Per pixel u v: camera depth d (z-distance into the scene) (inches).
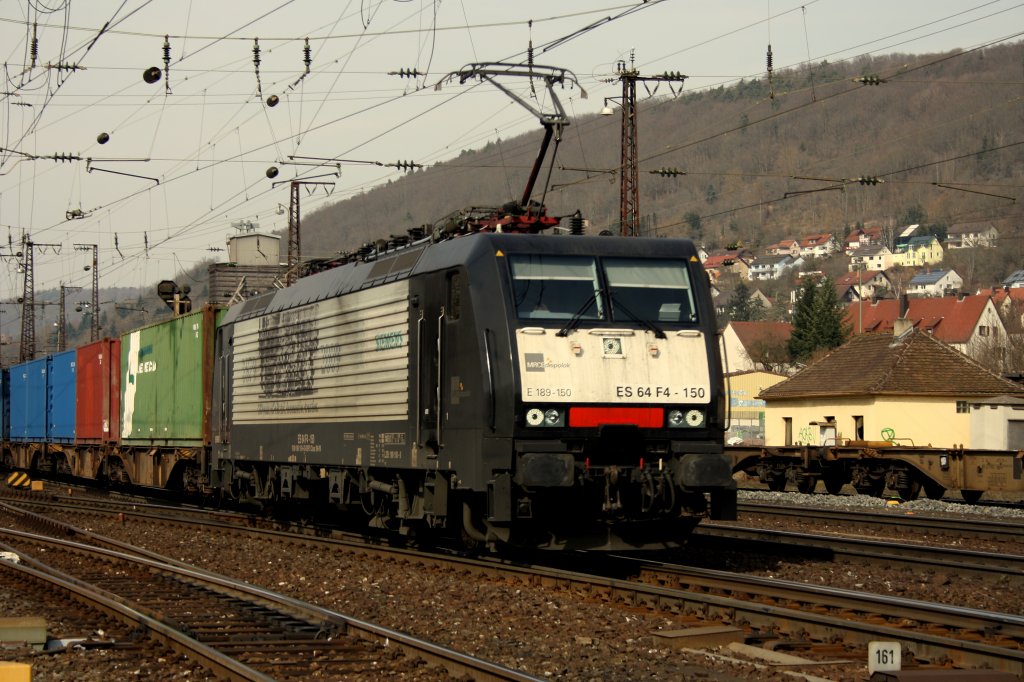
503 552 668.1
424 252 642.2
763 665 379.9
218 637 427.8
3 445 2023.9
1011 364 3085.6
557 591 530.6
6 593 548.4
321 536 840.3
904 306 3085.6
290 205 2103.8
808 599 480.4
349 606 508.4
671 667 378.6
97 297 2925.7
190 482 1164.5
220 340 996.6
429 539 729.0
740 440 2642.7
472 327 571.8
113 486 1546.5
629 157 1519.4
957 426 1775.3
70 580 559.5
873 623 439.5
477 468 564.7
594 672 370.0
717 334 593.3
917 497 1400.1
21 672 313.3
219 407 989.2
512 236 581.9
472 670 360.2
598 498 571.2
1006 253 7618.1
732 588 516.7
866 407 1824.6
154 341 1258.0
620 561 614.9
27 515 979.9
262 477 917.2
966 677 322.3
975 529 813.9
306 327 794.2
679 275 597.0
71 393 1606.8
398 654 392.5
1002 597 506.6
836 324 3597.4
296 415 806.5
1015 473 1267.2
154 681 367.9
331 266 823.1
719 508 575.5
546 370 555.8
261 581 599.8
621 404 564.1
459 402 583.2
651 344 577.0
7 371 2028.8
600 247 589.9
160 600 523.5
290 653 399.2
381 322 677.9
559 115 708.0
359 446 705.0
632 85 1520.7
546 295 571.2
